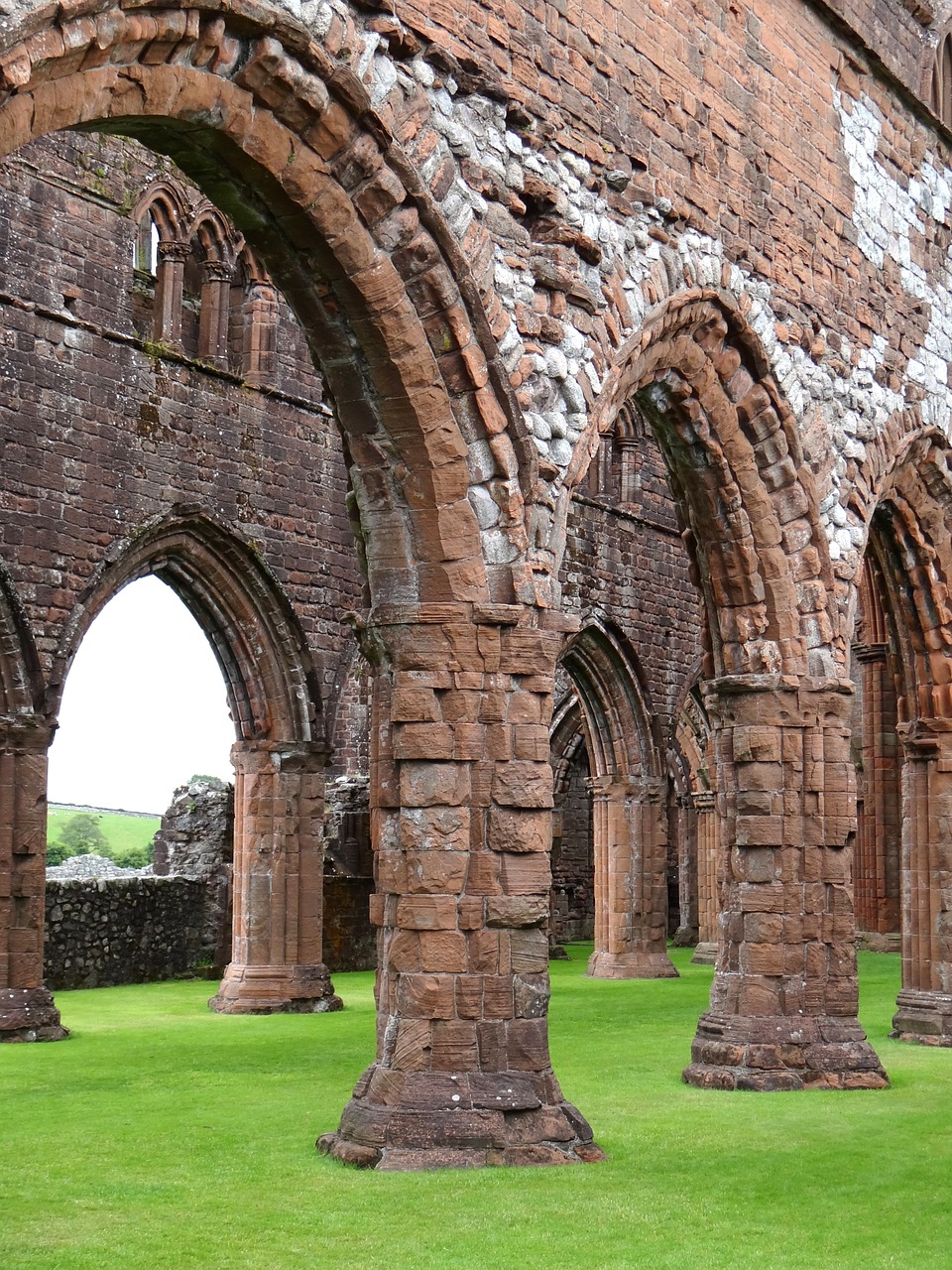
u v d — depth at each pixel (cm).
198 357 2292
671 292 1386
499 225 1179
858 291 1747
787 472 1570
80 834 7056
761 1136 1217
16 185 1920
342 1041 1786
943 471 1920
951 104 2097
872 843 3359
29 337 1911
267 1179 1034
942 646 1936
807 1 1666
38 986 1834
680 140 1425
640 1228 923
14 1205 966
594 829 2864
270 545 2262
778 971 1498
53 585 1919
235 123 995
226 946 2734
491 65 1178
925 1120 1298
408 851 1108
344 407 1141
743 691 1541
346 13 1045
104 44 887
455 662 1120
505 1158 1069
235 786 2269
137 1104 1333
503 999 1104
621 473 3053
